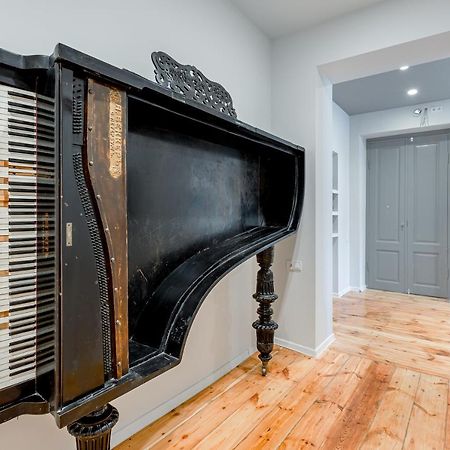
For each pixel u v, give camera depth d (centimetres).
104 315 105
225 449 182
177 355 131
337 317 418
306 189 298
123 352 111
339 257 526
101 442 110
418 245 530
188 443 186
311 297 298
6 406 94
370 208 571
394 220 550
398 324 390
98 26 166
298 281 305
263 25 290
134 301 151
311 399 230
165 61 153
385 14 255
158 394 208
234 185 222
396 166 545
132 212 151
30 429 144
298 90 299
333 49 280
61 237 93
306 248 300
